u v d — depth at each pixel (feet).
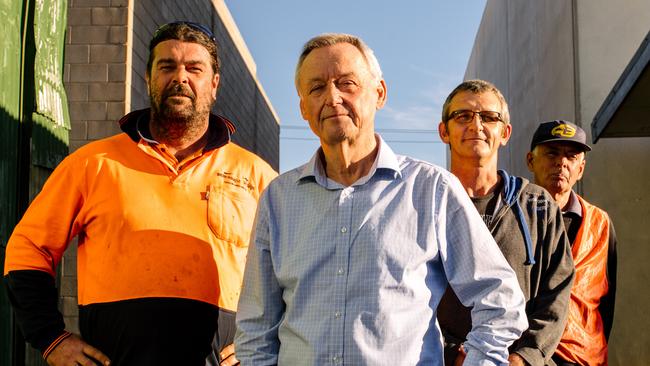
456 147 9.39
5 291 10.63
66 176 8.89
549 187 11.91
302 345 7.02
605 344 10.68
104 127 18.75
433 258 7.14
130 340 8.41
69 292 17.79
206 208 9.03
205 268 8.81
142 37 20.29
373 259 6.93
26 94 11.46
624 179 21.57
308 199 7.50
